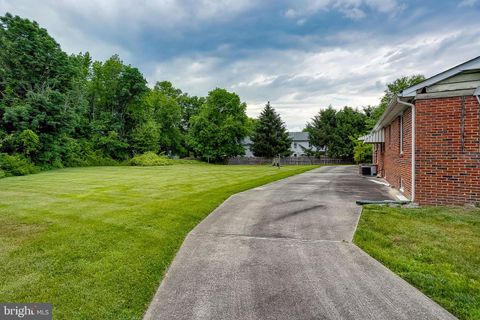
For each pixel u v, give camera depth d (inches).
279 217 243.9
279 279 133.6
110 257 159.0
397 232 193.8
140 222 228.5
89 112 1438.2
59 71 1001.5
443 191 268.4
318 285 127.3
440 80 263.7
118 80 1427.2
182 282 133.0
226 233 204.4
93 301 116.0
